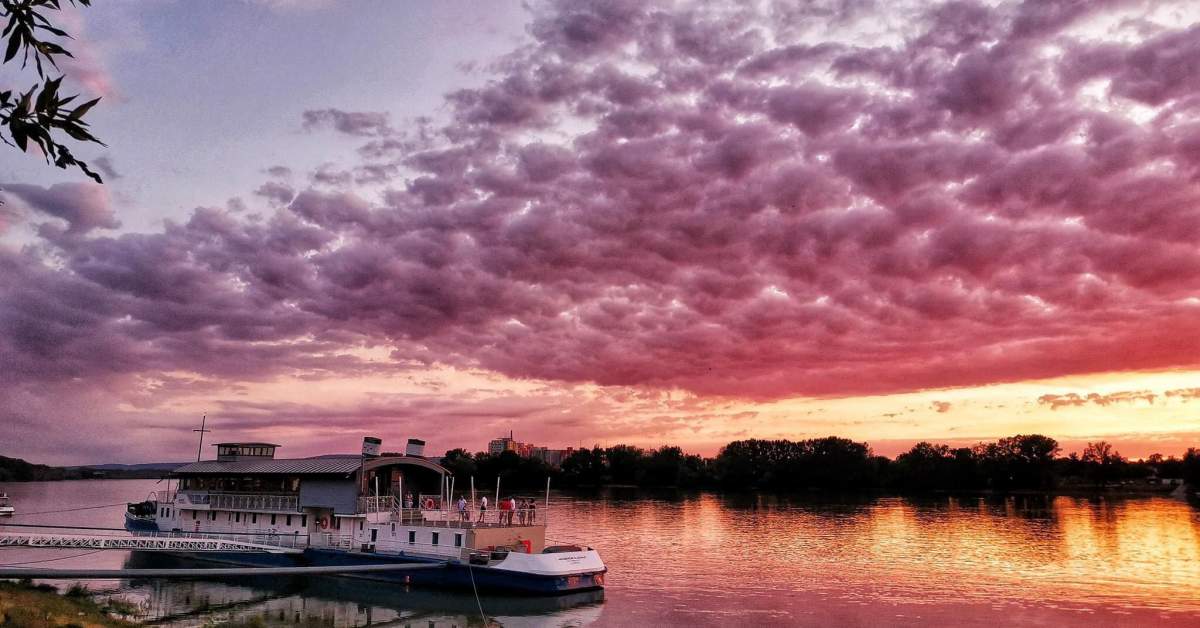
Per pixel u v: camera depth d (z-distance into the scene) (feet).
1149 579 243.81
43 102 31.55
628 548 331.77
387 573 218.79
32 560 286.25
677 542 356.38
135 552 301.02
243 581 231.09
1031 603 204.54
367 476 239.91
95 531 358.23
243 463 274.77
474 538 210.38
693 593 217.77
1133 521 469.98
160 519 293.02
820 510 585.63
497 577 203.82
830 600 207.82
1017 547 331.77
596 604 201.46
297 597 208.95
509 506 225.15
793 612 191.72
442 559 213.05
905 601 206.08
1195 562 282.56
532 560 201.57
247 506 261.24
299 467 250.16
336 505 238.27
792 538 372.99
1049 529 416.67
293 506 248.11
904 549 325.01
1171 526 433.07
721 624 177.78
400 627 175.63
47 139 32.12
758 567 271.08
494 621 181.27
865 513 549.13
